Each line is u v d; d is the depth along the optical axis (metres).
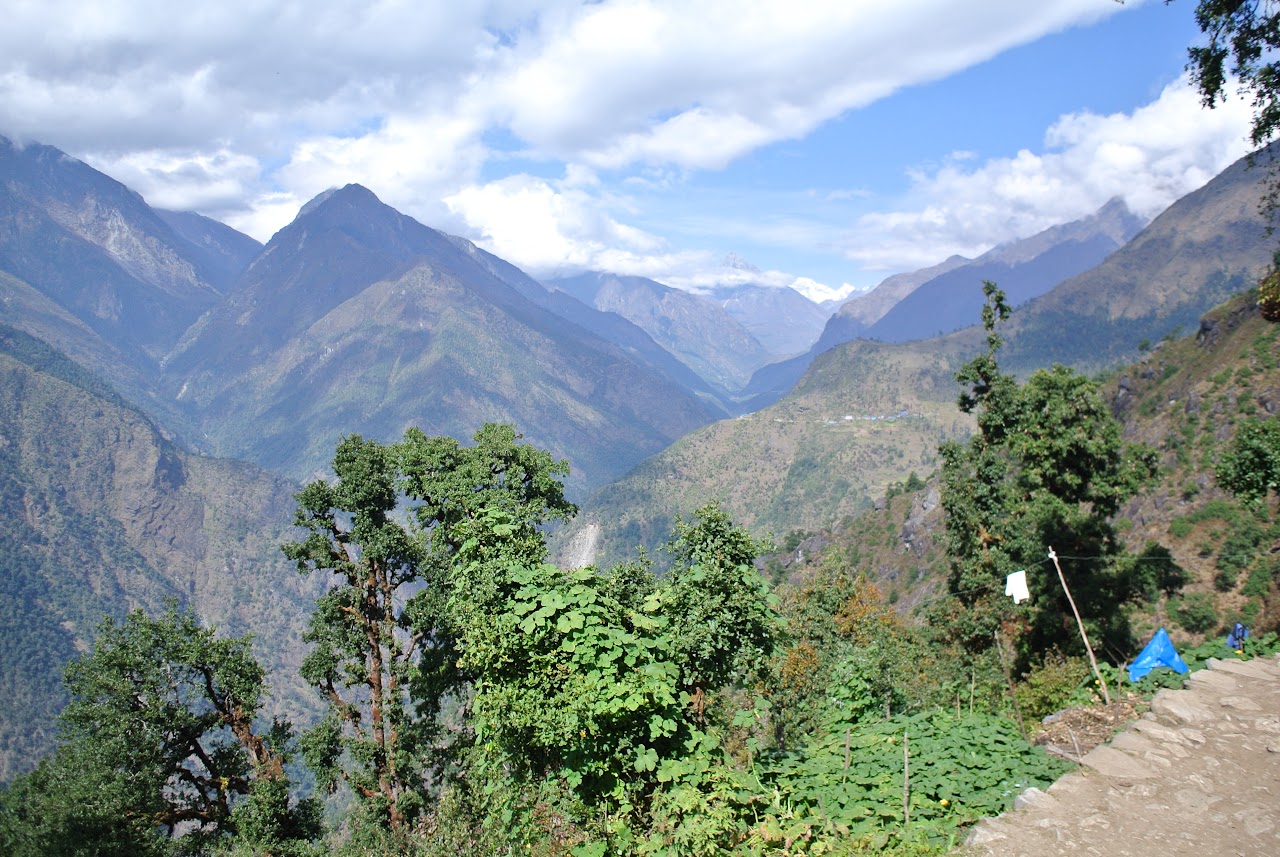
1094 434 35.09
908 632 31.56
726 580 10.77
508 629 9.33
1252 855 6.83
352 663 27.42
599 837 8.47
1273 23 17.64
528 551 10.53
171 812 25.23
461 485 24.91
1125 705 11.92
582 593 9.55
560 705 8.80
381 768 26.16
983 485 37.16
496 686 9.39
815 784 9.78
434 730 26.38
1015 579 19.55
